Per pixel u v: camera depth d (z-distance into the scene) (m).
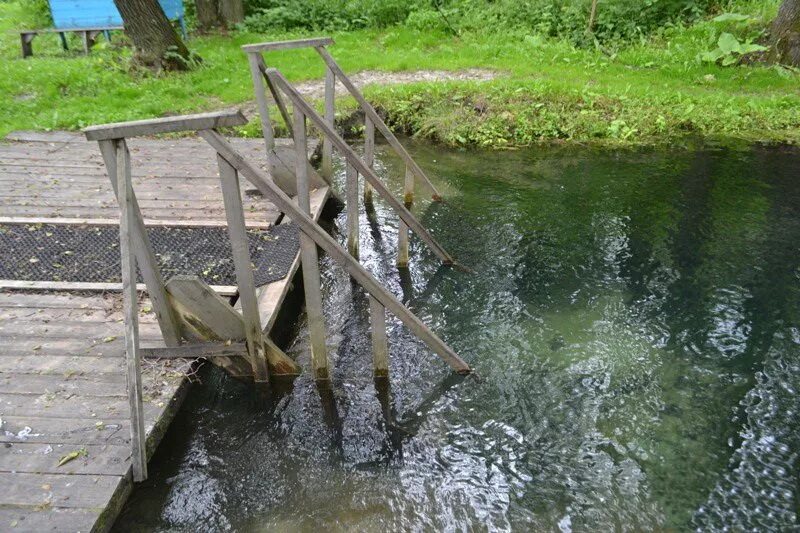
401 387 4.15
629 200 6.86
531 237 6.12
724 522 3.14
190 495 3.34
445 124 8.71
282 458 3.60
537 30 11.91
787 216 6.37
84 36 11.68
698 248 5.80
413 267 5.66
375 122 6.17
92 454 3.08
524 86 9.26
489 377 4.22
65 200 5.99
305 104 4.52
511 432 3.76
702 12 11.62
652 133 8.68
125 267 3.03
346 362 4.41
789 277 5.28
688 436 3.68
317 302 3.85
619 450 3.60
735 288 5.14
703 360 4.32
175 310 3.73
